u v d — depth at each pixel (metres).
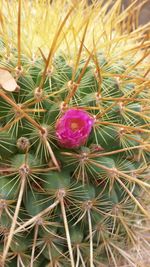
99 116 0.21
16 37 0.22
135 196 0.23
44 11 0.25
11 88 0.20
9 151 0.20
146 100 0.22
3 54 0.22
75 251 0.22
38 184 0.20
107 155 0.22
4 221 0.20
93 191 0.21
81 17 0.25
